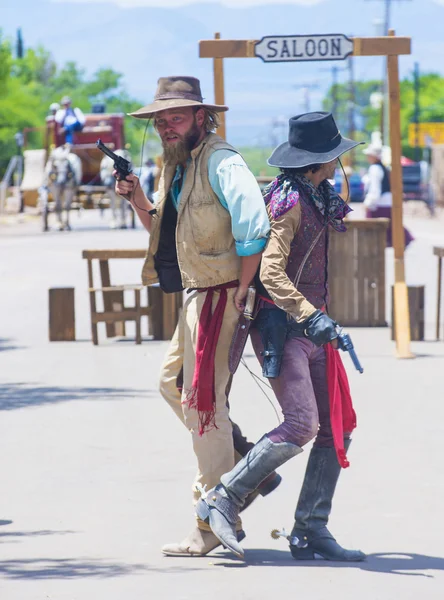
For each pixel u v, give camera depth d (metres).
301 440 16.20
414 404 28.50
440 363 34.94
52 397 29.97
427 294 53.72
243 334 16.56
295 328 16.34
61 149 115.50
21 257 79.75
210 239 16.66
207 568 16.34
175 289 17.78
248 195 16.30
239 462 16.47
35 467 22.58
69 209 116.62
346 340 15.98
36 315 48.94
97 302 53.25
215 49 34.34
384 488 20.69
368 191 51.03
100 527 18.53
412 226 133.75
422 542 17.53
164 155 17.12
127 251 39.66
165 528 18.44
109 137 117.19
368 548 17.28
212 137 16.95
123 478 21.64
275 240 16.25
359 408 28.06
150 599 14.86
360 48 34.69
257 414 27.28
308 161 16.39
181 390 17.59
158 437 25.06
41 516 19.23
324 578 15.74
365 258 43.38
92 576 15.96
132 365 35.31
